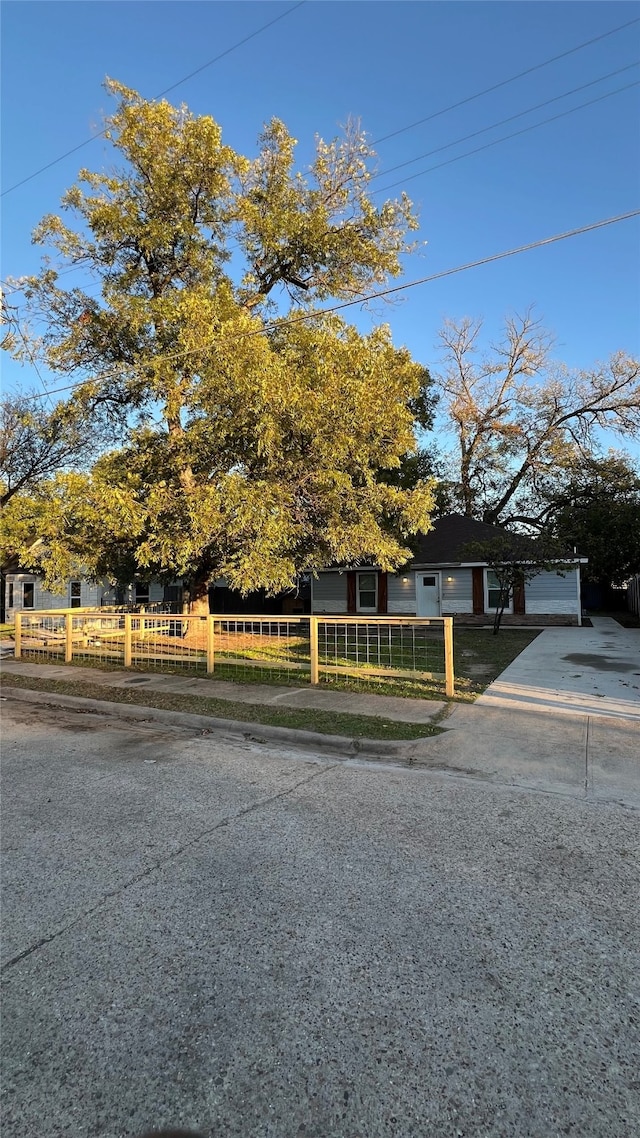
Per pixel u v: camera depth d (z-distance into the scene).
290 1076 2.13
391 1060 2.20
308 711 7.99
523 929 3.04
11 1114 1.99
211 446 12.53
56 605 29.66
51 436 18.62
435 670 11.24
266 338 13.07
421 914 3.19
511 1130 1.92
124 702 8.93
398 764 6.04
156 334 13.77
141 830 4.34
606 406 31.98
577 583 21.58
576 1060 2.20
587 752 6.19
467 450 35.75
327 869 3.71
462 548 20.00
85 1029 2.37
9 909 3.27
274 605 26.67
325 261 15.97
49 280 14.66
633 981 2.64
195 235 14.75
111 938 2.99
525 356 33.88
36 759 6.32
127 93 13.84
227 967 2.76
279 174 15.34
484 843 4.09
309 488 13.00
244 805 4.86
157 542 12.53
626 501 31.45
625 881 3.55
